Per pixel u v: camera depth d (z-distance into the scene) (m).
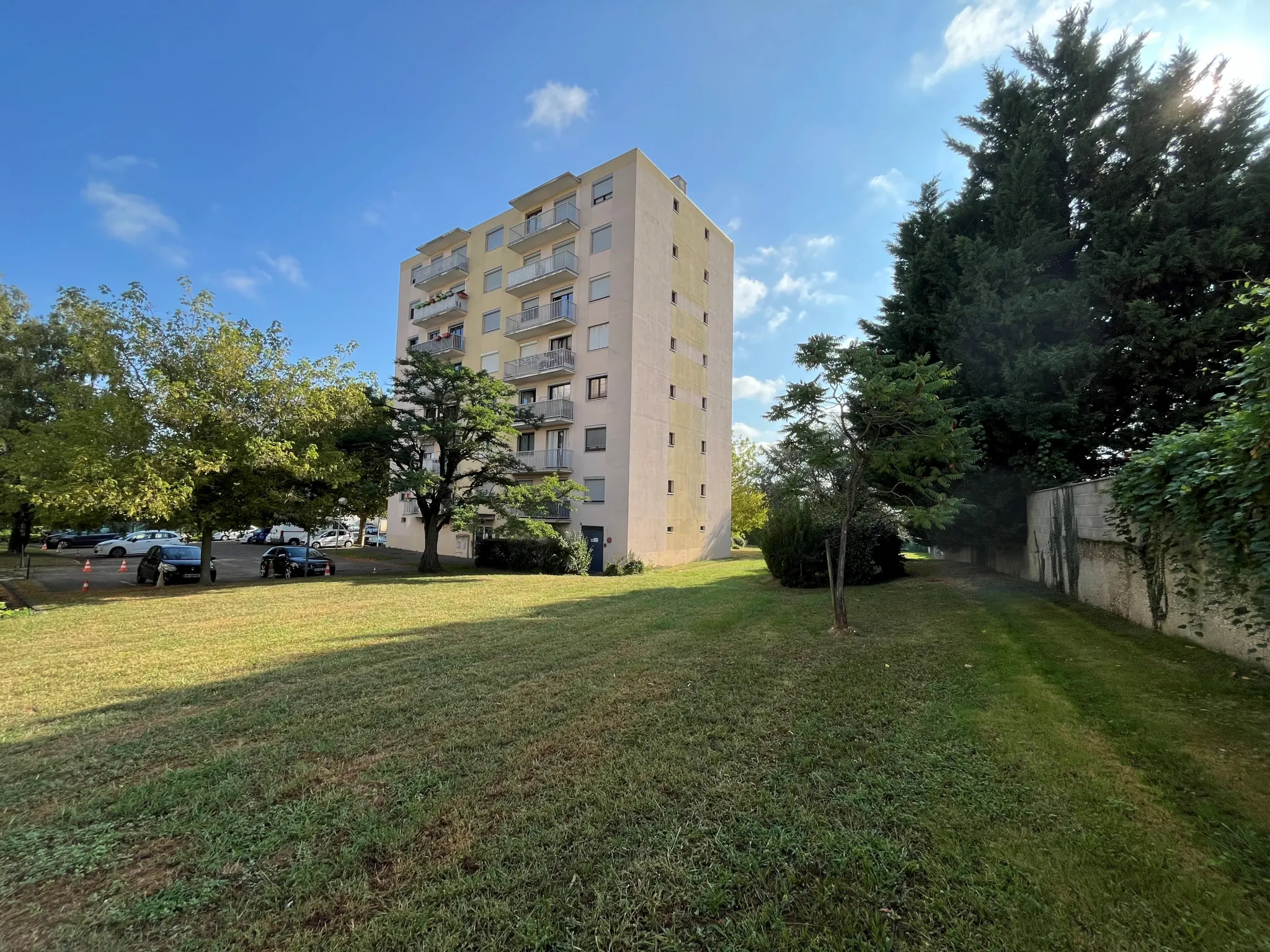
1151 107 11.23
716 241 31.64
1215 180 10.37
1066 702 4.29
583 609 10.27
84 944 2.10
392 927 2.13
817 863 2.46
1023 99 13.12
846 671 5.43
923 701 4.48
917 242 14.40
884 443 7.49
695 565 26.30
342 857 2.58
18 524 20.84
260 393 14.96
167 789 3.28
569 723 4.26
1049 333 11.66
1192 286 10.59
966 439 7.45
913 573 14.45
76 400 14.27
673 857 2.52
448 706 4.71
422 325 35.19
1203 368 10.46
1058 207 12.34
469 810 2.98
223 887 2.40
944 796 2.97
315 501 16.33
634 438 24.84
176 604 11.55
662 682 5.25
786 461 11.80
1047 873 2.30
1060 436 10.73
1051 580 10.08
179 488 13.06
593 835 2.71
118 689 5.36
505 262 30.95
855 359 6.89
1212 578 5.30
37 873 2.52
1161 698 4.23
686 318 28.88
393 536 37.19
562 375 27.19
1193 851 2.41
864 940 2.01
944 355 12.45
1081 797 2.89
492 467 21.55
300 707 4.74
